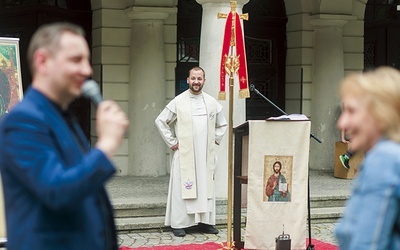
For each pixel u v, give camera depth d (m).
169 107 9.16
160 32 12.50
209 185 9.17
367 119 2.86
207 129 9.20
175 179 9.14
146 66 12.43
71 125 3.28
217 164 9.48
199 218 9.14
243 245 7.94
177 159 9.15
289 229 7.68
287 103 13.85
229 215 7.93
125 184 11.60
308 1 13.41
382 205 2.71
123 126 3.01
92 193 3.15
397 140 2.83
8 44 7.65
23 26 12.50
